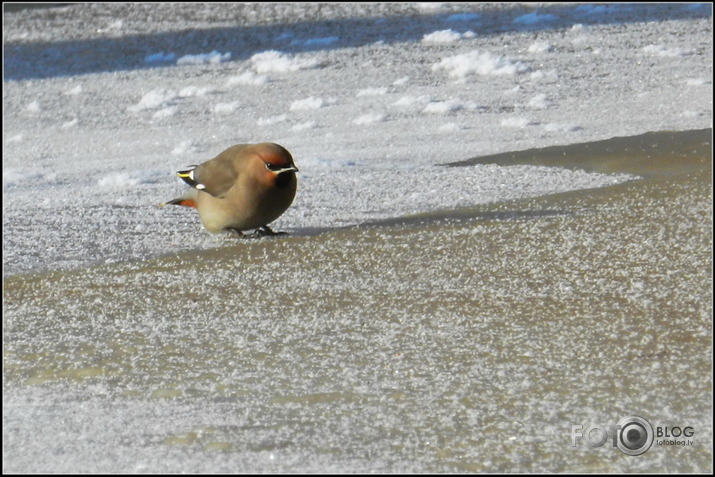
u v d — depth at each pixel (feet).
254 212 43.34
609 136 61.72
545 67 84.53
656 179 50.01
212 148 66.95
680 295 32.45
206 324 33.17
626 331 29.89
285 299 35.17
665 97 71.97
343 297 34.91
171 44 102.78
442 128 67.10
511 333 30.42
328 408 26.22
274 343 30.94
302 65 90.38
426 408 25.93
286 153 43.21
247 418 25.88
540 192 49.34
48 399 27.78
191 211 50.85
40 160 66.69
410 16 111.45
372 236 42.70
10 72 94.73
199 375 28.84
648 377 26.81
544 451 23.53
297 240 43.06
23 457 24.31
